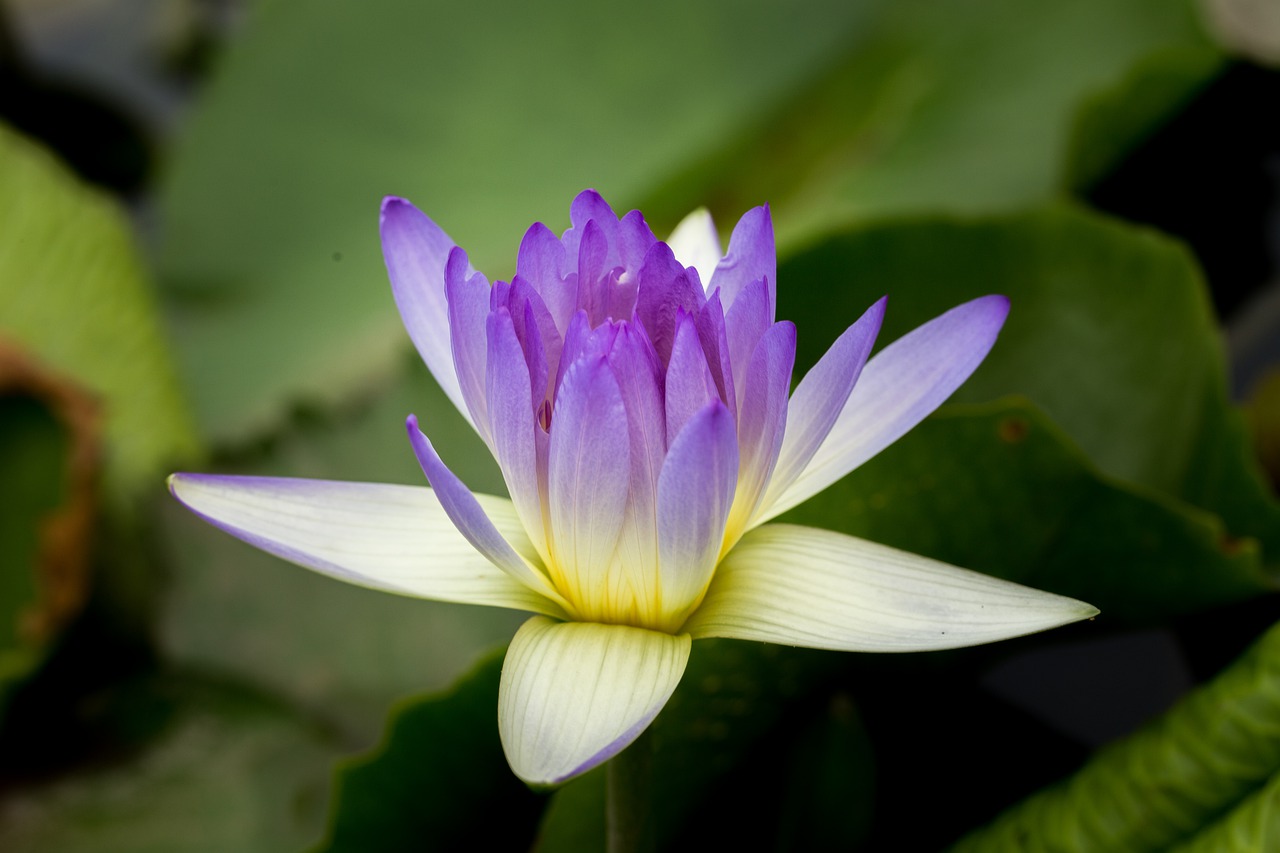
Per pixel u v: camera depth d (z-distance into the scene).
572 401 0.74
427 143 1.20
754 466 0.75
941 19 1.14
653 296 0.75
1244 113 0.97
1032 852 0.82
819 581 0.75
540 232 0.75
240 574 0.95
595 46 1.20
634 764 0.77
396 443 0.92
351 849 0.85
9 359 0.93
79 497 0.94
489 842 0.86
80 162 1.40
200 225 1.21
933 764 0.86
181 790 0.90
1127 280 0.87
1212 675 0.85
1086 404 0.87
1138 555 0.83
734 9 1.19
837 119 1.14
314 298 1.17
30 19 1.50
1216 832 0.79
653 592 0.75
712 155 1.15
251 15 1.27
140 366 1.08
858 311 0.88
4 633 0.93
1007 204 1.01
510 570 0.75
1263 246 1.05
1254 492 0.86
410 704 0.83
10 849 0.89
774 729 0.85
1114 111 0.95
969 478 0.82
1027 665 0.88
